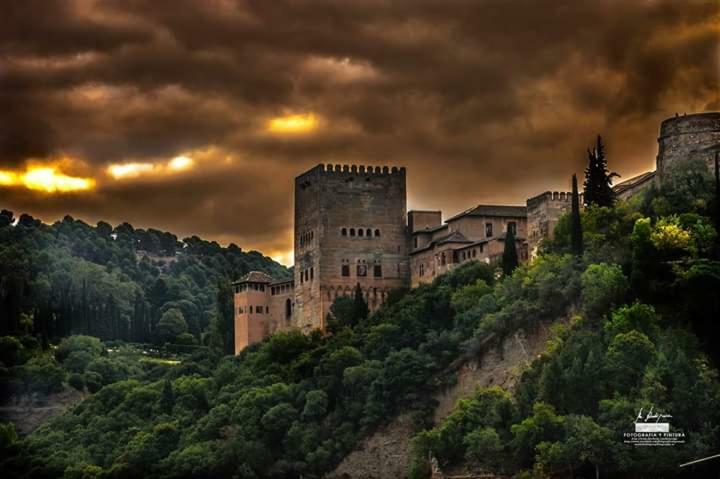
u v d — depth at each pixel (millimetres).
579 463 196750
